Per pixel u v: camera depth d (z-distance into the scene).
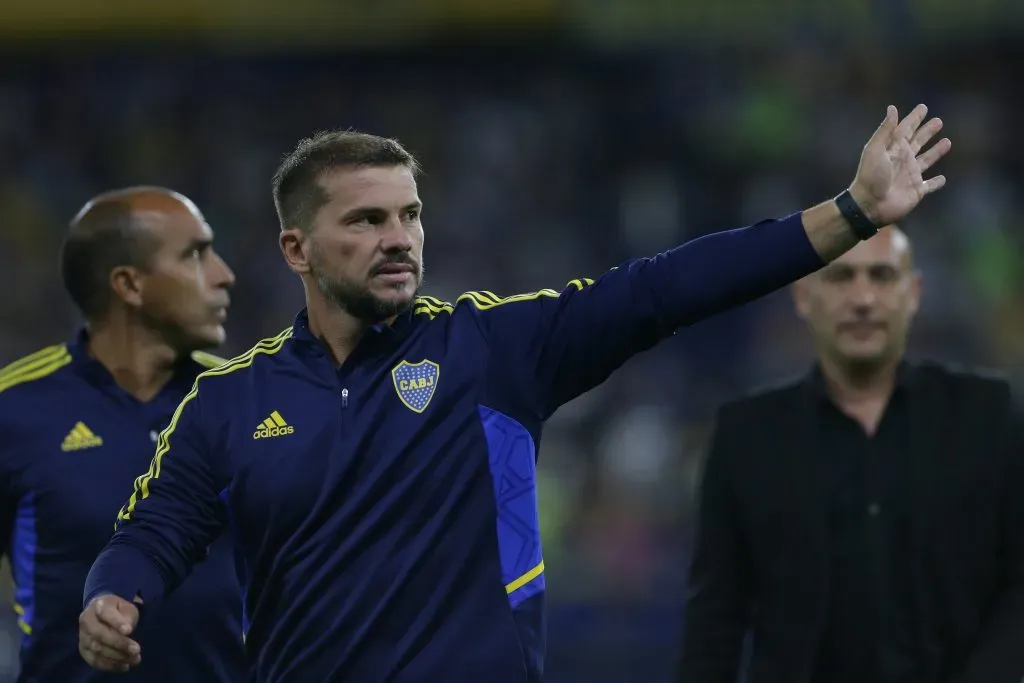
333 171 11.19
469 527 10.90
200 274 14.98
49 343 55.00
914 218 53.09
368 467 11.02
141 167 60.50
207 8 56.25
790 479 14.59
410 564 10.77
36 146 60.75
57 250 58.66
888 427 14.51
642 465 41.59
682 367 46.47
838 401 14.73
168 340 14.98
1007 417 14.32
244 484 11.26
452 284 55.53
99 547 14.28
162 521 11.41
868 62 57.69
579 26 54.75
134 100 61.38
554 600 37.34
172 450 11.59
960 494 14.20
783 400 14.91
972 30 52.78
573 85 60.25
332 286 11.23
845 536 14.39
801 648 14.42
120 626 10.72
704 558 15.03
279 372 11.54
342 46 59.34
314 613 10.88
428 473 10.95
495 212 57.66
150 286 14.78
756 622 14.86
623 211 56.81
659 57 59.62
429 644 10.72
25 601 14.56
